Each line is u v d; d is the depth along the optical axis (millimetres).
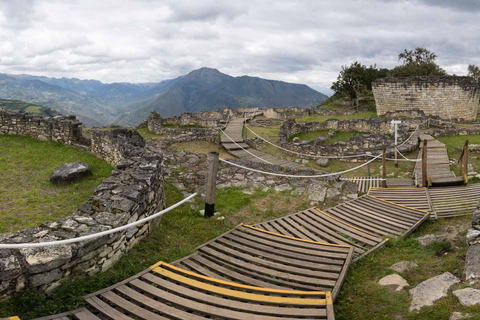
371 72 60719
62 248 4859
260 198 10898
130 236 6496
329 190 11789
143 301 4594
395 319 4547
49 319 4082
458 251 7043
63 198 9367
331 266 6059
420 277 5762
